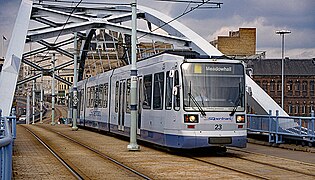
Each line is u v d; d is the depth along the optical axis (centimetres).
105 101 3103
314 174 1356
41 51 6906
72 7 4606
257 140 2561
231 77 1836
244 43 7881
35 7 4188
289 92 7694
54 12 4247
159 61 2003
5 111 2708
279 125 2322
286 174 1355
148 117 2094
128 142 2586
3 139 845
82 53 5938
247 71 2019
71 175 1353
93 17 4794
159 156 1842
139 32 4297
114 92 2838
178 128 1784
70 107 5334
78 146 2339
